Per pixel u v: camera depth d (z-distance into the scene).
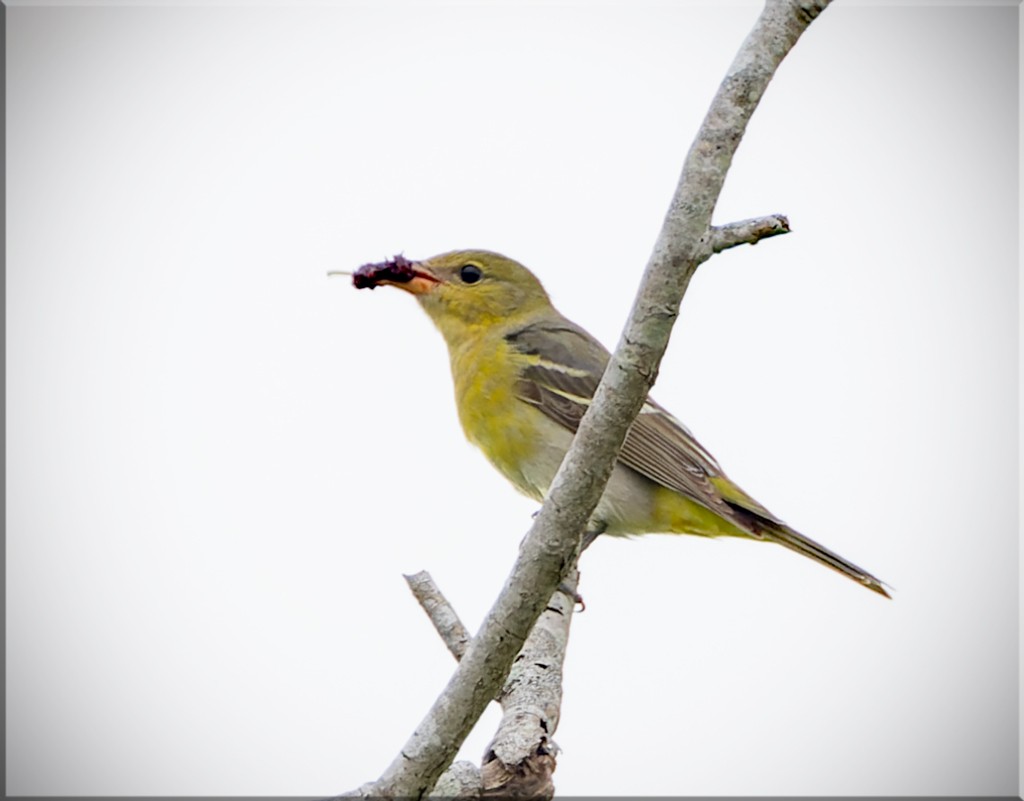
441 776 7.59
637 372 6.98
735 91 6.73
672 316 6.89
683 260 6.79
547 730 8.55
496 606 7.35
